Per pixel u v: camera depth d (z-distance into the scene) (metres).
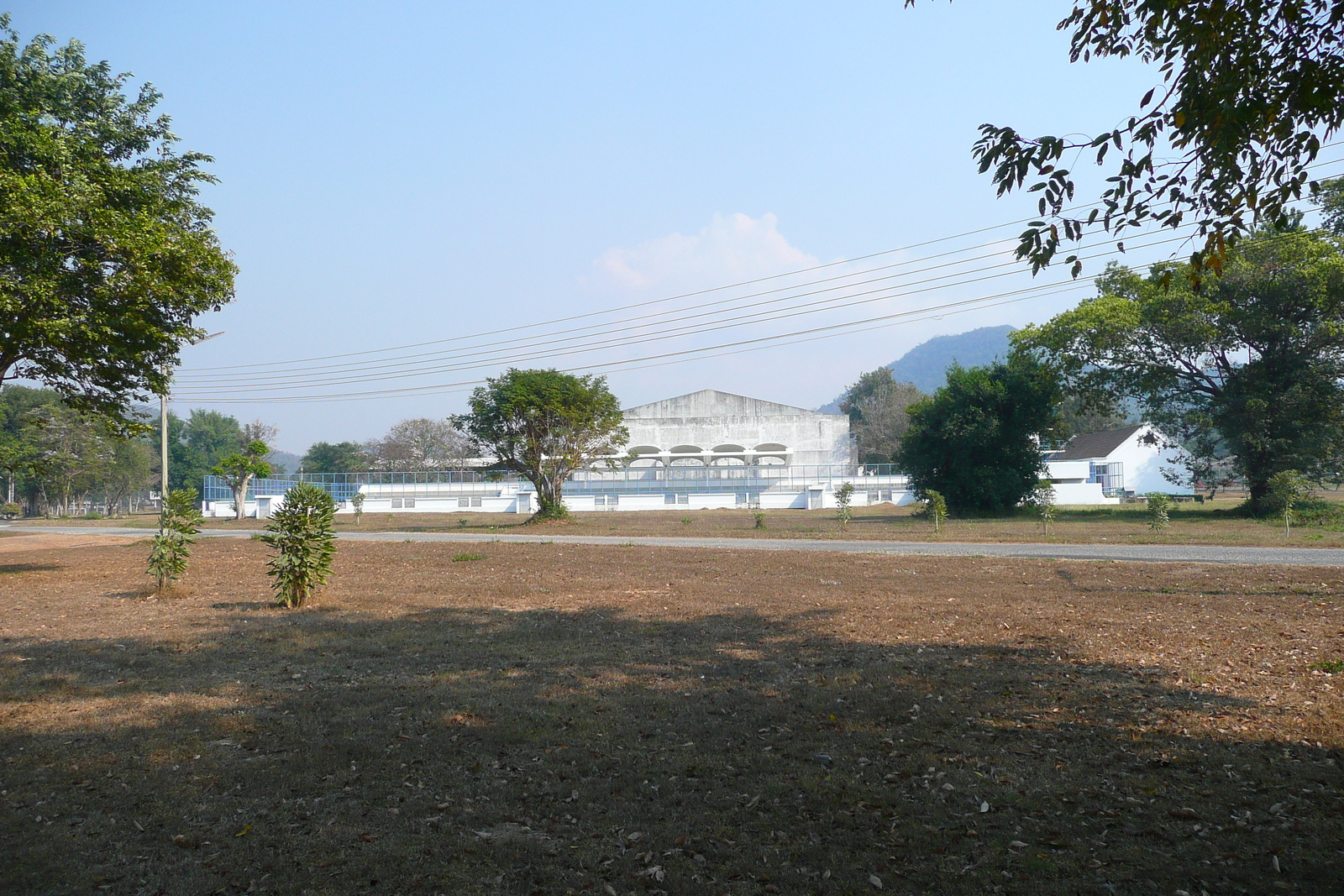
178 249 18.08
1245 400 35.69
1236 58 6.31
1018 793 5.32
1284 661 8.77
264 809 5.18
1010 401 43.50
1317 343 35.12
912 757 5.97
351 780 5.65
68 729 6.77
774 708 7.26
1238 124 6.02
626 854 4.56
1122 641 10.03
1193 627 10.80
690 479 70.62
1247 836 4.62
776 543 27.50
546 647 10.08
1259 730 6.49
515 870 4.39
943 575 17.02
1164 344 38.69
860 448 91.38
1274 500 35.09
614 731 6.66
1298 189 6.38
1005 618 11.73
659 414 78.25
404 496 68.94
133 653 9.82
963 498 44.59
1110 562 18.67
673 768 5.83
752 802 5.24
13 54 20.47
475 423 39.94
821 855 4.50
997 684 8.00
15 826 4.89
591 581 16.98
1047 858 4.41
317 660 9.42
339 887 4.20
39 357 18.05
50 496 79.12
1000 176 6.66
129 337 18.34
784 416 78.25
